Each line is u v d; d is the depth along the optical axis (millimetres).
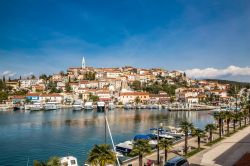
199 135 68875
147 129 125312
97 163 39156
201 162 57344
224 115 94312
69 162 56438
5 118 169000
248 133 96312
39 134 111000
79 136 106438
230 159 59656
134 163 57406
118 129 124875
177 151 68125
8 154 78750
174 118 177000
